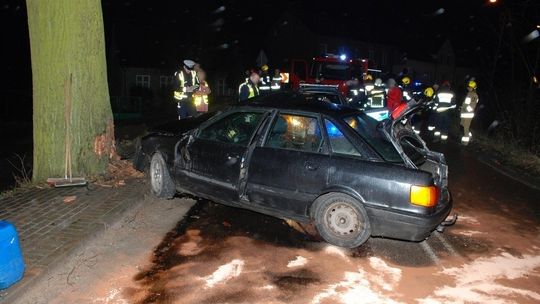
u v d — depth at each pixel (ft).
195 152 20.30
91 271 14.92
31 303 13.01
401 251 17.46
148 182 22.86
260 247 17.22
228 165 19.24
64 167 23.43
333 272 15.47
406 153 17.93
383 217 16.58
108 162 25.11
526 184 29.07
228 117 20.01
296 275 15.14
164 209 20.98
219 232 18.53
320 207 17.53
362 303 13.58
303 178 17.66
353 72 57.26
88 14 23.18
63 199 20.56
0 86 103.86
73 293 13.62
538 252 17.87
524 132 39.52
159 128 23.07
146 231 18.37
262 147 18.71
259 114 19.27
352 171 16.97
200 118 23.35
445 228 20.26
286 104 19.11
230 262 15.90
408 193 16.24
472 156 39.34
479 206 23.82
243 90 37.88
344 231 17.25
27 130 65.36
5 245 12.69
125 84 140.87
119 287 14.07
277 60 142.51
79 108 23.38
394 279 15.17
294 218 18.29
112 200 20.62
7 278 12.77
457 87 80.89
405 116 18.42
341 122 17.66
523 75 46.42
